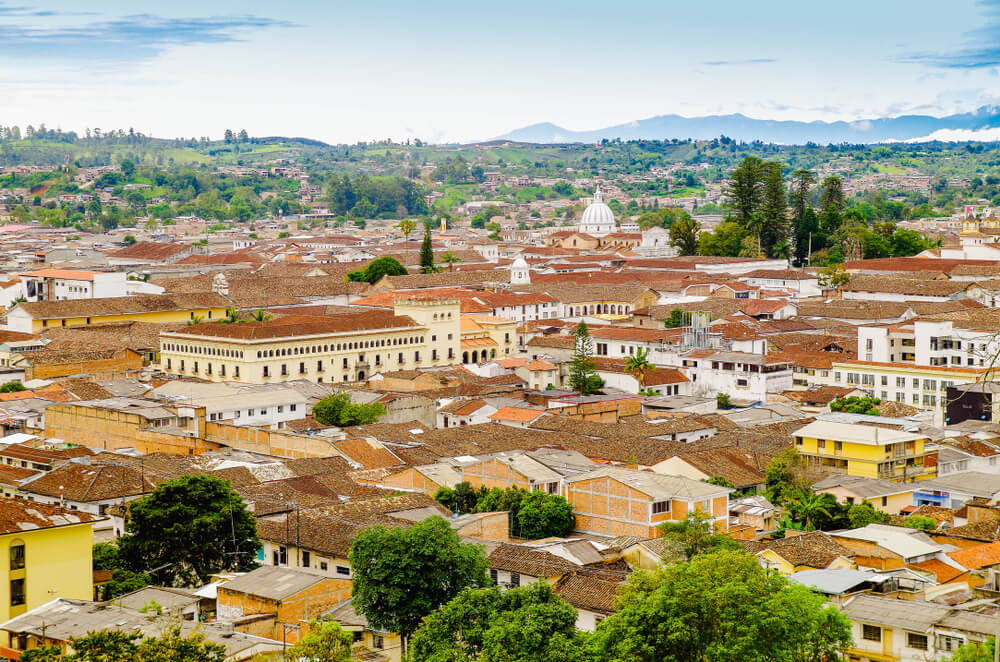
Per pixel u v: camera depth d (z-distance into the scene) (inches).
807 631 4345.5
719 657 4261.8
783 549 5757.9
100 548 6053.2
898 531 5959.6
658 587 4603.8
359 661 4753.9
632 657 4367.6
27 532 5255.9
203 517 5974.4
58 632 4702.3
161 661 4069.9
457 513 7303.2
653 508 6776.6
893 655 4571.9
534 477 7406.5
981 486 7367.1
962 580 5462.6
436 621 4830.2
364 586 5182.1
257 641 4628.4
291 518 6456.7
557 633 4530.0
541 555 5895.7
